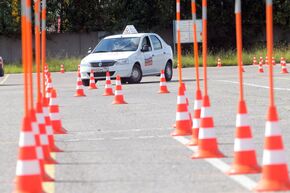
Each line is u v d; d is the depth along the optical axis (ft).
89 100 125.80
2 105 119.96
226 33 359.25
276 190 47.34
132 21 352.08
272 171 47.57
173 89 145.89
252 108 102.83
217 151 62.64
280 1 352.28
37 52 67.56
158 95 131.34
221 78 181.06
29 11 52.95
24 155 47.21
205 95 63.16
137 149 68.90
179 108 77.87
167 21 349.41
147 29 354.74
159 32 355.15
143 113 101.40
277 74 195.42
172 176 54.80
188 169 57.47
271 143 47.73
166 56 179.22
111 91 137.49
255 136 75.31
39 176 47.52
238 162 54.24
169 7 347.56
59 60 292.61
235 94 127.85
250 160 54.03
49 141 68.28
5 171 59.31
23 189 47.06
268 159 47.78
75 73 253.44
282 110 99.14
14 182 53.67
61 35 350.02
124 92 140.26
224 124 86.17
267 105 106.63
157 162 61.21
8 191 51.13
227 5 354.33
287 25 356.38
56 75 237.45
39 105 62.80
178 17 88.07
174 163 60.44
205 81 64.39
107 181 53.57
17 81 202.28
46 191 49.75
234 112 98.94
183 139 74.69
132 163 61.11
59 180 54.19
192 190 49.60
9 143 75.82
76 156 65.51
